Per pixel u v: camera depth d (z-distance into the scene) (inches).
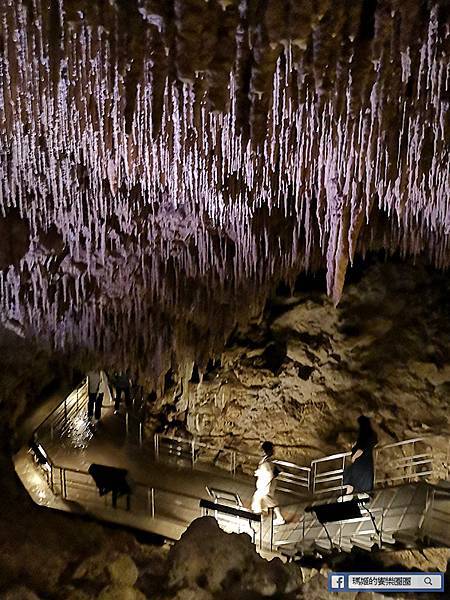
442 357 379.6
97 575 188.4
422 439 355.6
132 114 141.6
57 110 155.3
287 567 213.2
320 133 175.0
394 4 122.1
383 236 334.0
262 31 124.7
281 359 415.8
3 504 240.1
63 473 326.3
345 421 392.8
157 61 133.0
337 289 215.2
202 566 201.3
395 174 178.2
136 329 356.8
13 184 205.0
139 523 313.1
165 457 403.5
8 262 247.8
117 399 448.1
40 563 190.2
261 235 299.4
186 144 183.0
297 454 399.5
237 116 143.6
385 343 395.5
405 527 278.4
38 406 407.2
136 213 259.9
